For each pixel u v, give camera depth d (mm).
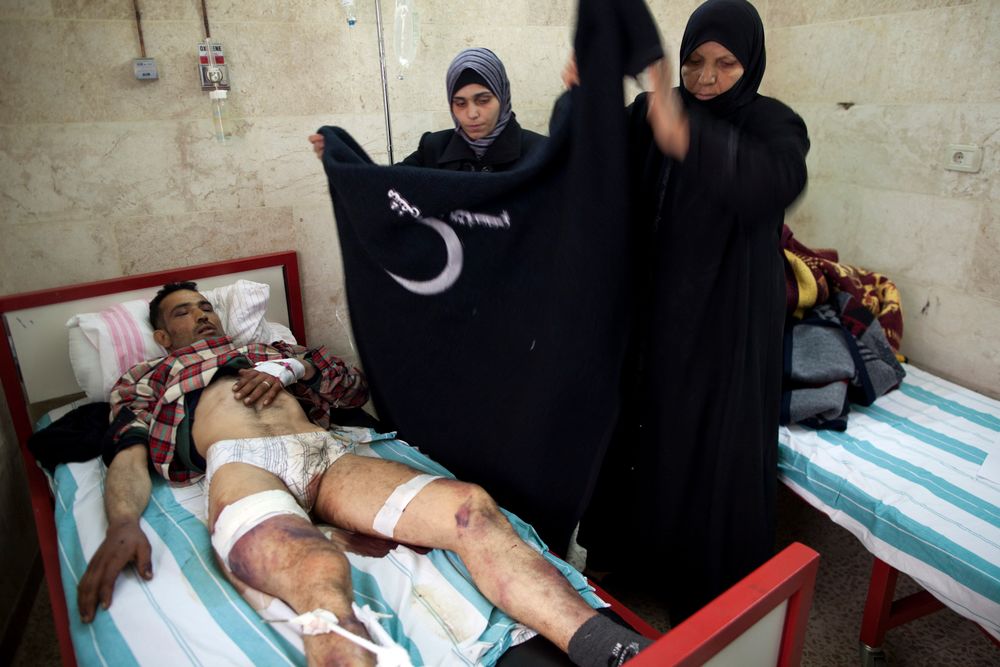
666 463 1725
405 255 1627
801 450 1922
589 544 2039
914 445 1922
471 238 1558
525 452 1611
